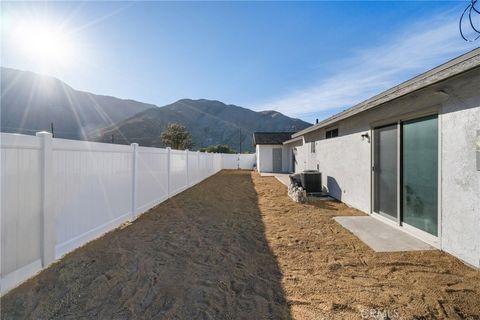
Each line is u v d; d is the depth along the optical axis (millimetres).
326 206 7844
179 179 10609
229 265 3688
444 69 3504
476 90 3496
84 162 4168
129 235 5027
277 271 3492
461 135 3744
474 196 3527
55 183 3465
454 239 3885
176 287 3035
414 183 4965
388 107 5668
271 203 8453
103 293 2869
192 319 2434
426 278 3246
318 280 3223
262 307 2635
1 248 2670
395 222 5535
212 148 38062
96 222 4547
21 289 2916
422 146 4734
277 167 23719
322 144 10539
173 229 5469
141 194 6723
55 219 3455
